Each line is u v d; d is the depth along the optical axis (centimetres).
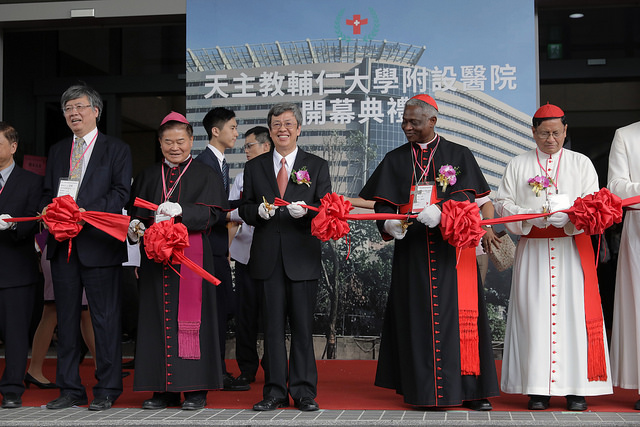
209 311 444
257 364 541
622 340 454
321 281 664
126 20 733
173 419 406
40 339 535
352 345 658
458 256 427
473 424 389
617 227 821
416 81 659
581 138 877
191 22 682
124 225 433
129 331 700
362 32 666
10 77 787
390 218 424
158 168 459
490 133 650
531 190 456
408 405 449
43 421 404
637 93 865
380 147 661
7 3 727
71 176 454
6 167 471
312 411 428
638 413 418
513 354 457
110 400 444
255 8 677
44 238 528
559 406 446
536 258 448
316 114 668
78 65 792
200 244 445
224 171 560
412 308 436
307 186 448
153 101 871
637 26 767
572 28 776
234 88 677
